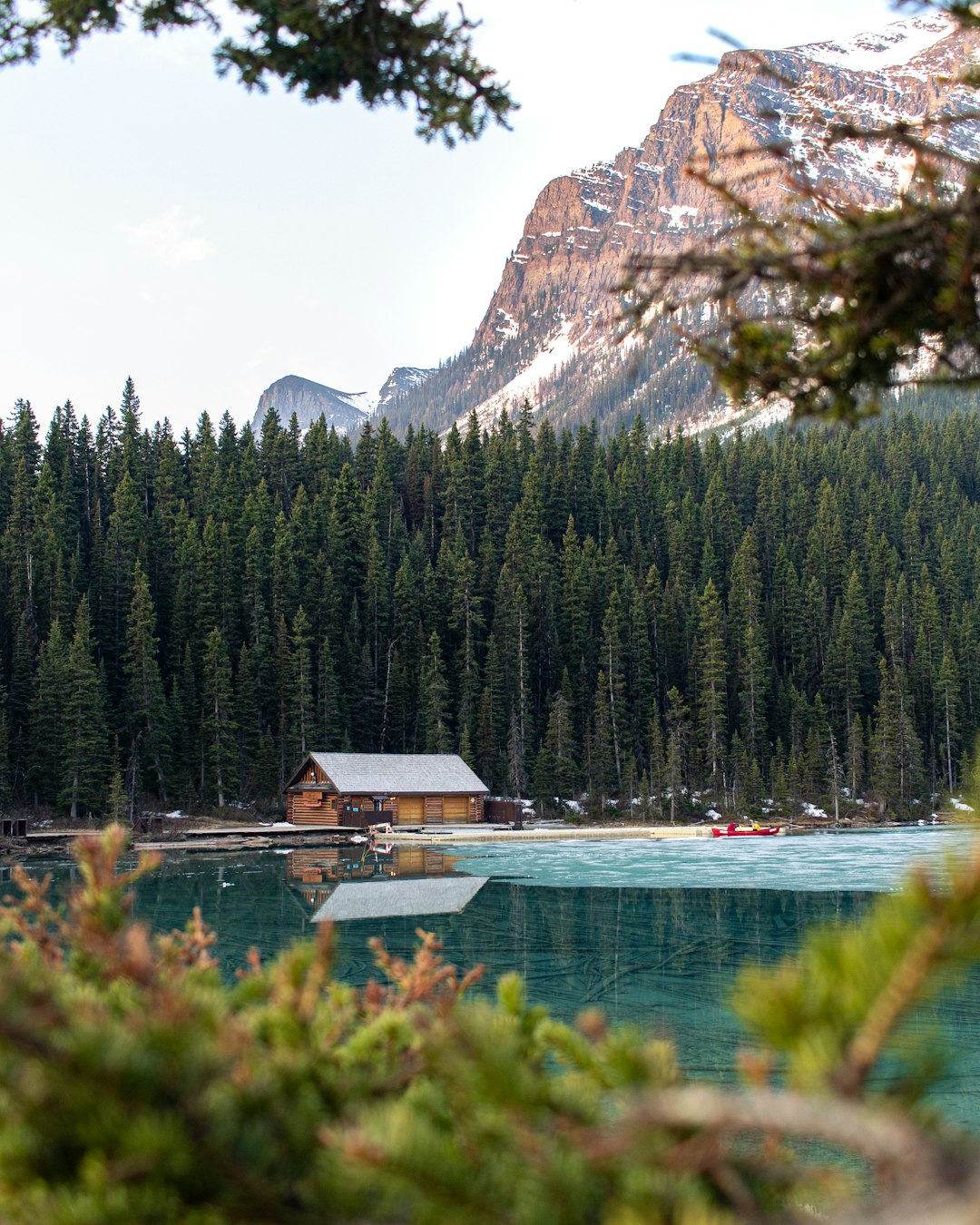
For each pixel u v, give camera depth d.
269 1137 1.64
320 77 4.17
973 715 98.06
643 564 113.69
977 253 2.31
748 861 43.81
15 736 67.62
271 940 22.84
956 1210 1.06
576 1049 2.38
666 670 100.19
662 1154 1.45
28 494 87.06
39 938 2.80
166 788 70.62
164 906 29.20
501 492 114.50
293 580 88.94
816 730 87.88
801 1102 1.25
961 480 160.12
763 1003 1.33
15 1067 1.47
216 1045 1.67
